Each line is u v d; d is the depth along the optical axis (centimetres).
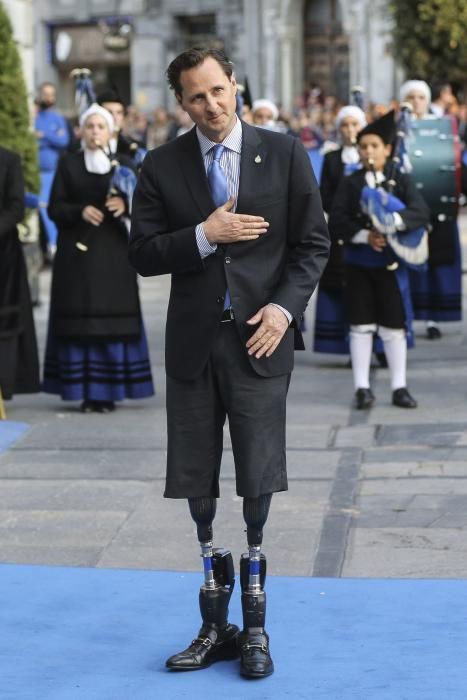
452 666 1237
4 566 1543
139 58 10438
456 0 6450
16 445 2114
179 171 1210
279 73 9931
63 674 1245
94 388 2331
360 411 2289
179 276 1216
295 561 1540
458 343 2962
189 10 10212
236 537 1628
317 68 9975
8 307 2314
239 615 1376
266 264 1205
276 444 1216
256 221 1175
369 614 1371
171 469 1225
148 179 1223
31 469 1958
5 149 2289
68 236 2320
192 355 1204
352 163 2636
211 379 1213
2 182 2275
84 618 1384
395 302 2280
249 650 1227
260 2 9931
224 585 1273
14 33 3450
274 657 1271
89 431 2205
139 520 1706
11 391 2334
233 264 1195
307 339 3108
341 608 1391
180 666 1241
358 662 1252
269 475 1210
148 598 1438
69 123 4569
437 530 1636
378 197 2183
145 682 1223
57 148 4481
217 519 1702
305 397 2430
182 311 1211
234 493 1814
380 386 2508
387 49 6906
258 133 1218
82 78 2394
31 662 1274
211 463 1228
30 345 2345
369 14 9300
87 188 2298
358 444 2059
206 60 1164
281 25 9862
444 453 1986
